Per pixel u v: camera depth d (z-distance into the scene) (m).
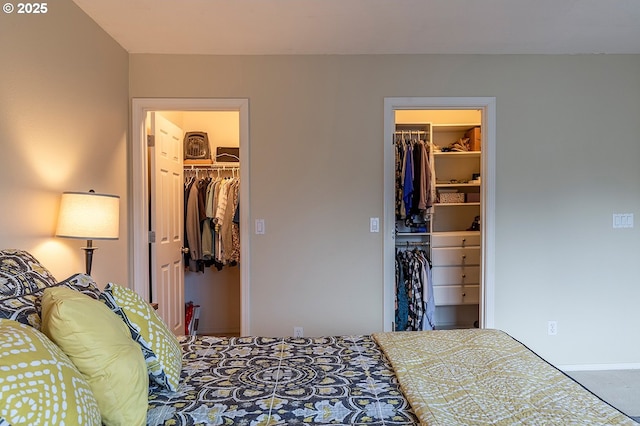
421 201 3.48
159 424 1.06
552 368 1.36
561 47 2.69
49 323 0.98
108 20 2.23
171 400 1.20
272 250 2.79
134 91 2.71
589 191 2.83
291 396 1.21
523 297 2.84
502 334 1.78
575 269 2.84
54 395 0.78
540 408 1.07
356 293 2.81
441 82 2.79
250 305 2.79
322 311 2.81
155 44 2.57
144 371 1.09
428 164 3.54
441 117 4.00
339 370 1.42
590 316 2.85
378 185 2.80
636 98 2.83
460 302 3.73
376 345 1.70
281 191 2.78
